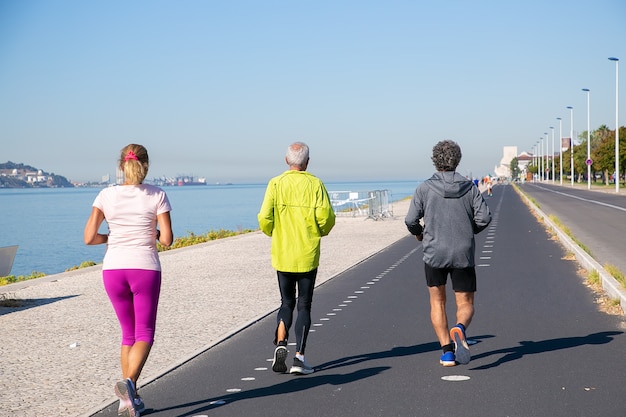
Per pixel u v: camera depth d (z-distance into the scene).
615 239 20.88
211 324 9.38
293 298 6.89
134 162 5.59
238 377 6.57
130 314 5.65
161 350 7.85
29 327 9.53
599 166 99.38
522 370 6.50
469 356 6.44
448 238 6.58
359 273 14.70
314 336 8.35
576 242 17.92
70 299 12.21
